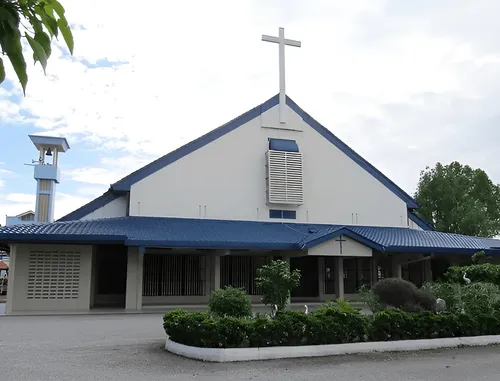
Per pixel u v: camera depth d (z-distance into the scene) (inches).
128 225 867.4
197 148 980.6
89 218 937.5
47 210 1556.3
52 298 814.5
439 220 2003.0
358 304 956.0
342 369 370.3
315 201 1049.5
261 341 414.6
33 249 816.9
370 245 927.7
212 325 406.0
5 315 748.0
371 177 1113.4
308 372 357.7
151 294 938.7
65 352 414.9
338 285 983.6
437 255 1059.3
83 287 829.2
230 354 391.2
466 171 2081.7
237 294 490.0
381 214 1107.3
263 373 350.9
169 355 407.8
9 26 90.3
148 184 941.2
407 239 1002.7
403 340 465.4
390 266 1104.8
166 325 437.4
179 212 948.6
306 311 471.5
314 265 1082.1
